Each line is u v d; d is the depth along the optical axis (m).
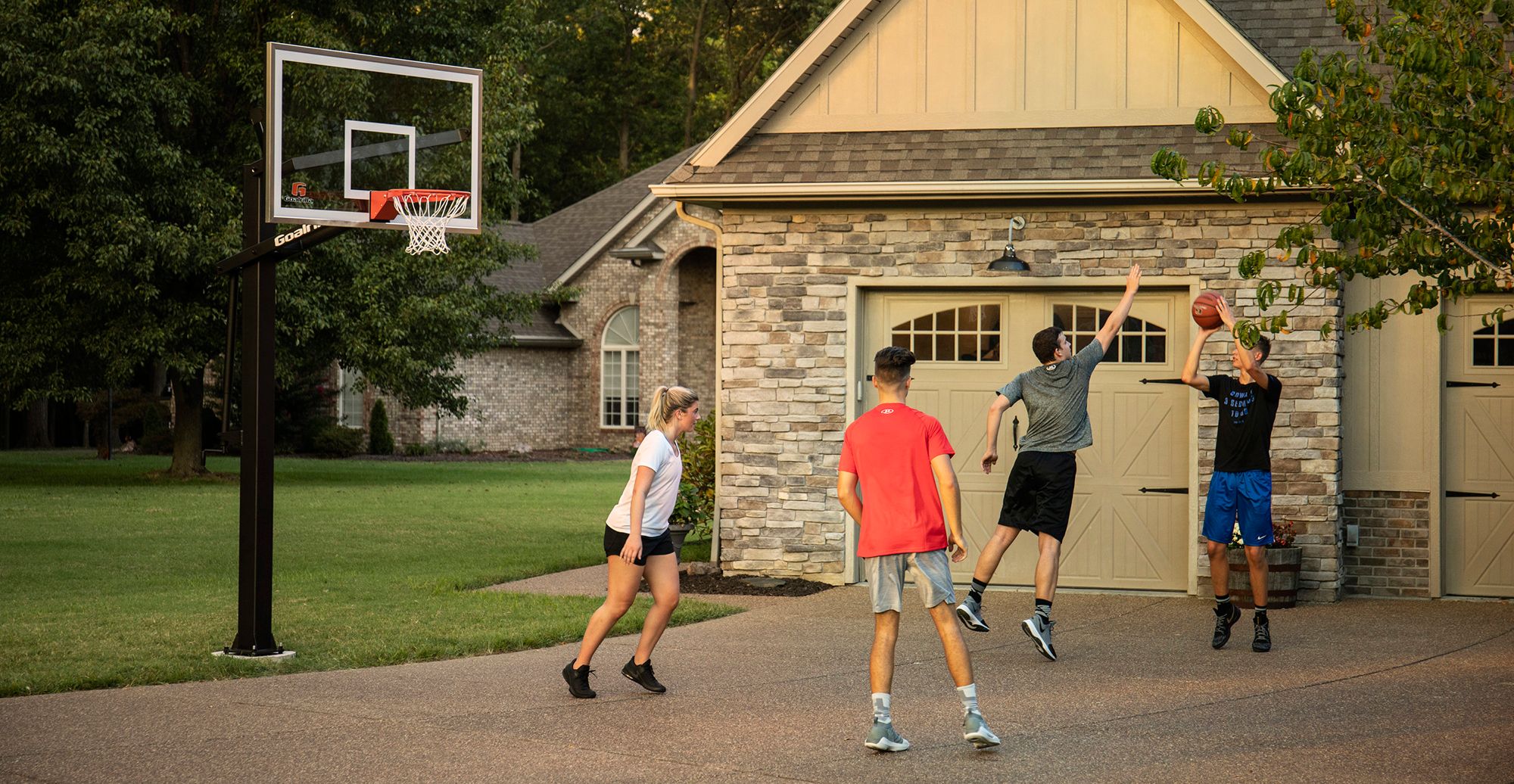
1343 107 7.41
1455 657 8.35
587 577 12.38
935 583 6.10
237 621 9.55
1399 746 6.12
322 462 30.33
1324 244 10.83
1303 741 6.23
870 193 11.28
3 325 22.69
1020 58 11.58
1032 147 11.38
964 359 11.69
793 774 5.70
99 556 13.42
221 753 6.01
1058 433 8.43
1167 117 11.30
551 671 7.95
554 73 50.50
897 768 5.80
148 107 21.97
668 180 11.72
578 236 38.56
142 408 34.94
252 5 23.31
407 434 34.88
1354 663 8.16
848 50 11.95
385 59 9.28
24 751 6.01
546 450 36.50
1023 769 5.77
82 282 21.95
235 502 19.72
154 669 7.77
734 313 11.91
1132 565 11.37
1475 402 11.10
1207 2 11.04
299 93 8.79
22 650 8.35
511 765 5.83
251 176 8.64
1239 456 8.67
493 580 12.01
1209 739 6.28
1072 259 11.28
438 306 24.34
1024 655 8.48
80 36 21.31
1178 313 11.26
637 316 36.19
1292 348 10.91
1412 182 7.10
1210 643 8.89
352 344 23.72
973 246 11.44
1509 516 11.04
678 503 13.02
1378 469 11.20
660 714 6.82
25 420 39.94
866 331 11.85
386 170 9.33
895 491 6.18
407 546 14.66
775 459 11.84
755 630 9.43
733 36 50.72
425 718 6.71
